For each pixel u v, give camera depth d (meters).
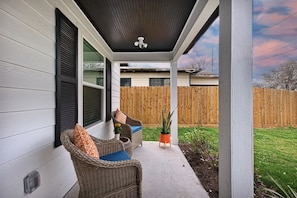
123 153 2.41
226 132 1.58
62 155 2.31
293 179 2.38
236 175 1.48
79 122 2.91
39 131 1.84
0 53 1.37
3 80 1.39
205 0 2.15
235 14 1.51
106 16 3.05
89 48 3.48
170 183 2.71
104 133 4.54
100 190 1.74
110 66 5.09
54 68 2.12
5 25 1.41
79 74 2.89
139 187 1.91
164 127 4.75
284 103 4.13
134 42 4.43
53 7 2.10
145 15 3.00
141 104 7.34
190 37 3.21
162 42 4.43
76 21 2.74
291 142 3.59
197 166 3.39
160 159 3.79
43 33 1.91
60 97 2.21
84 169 1.67
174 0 2.54
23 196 1.59
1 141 1.37
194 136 4.54
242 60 1.50
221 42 1.69
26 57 1.65
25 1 1.63
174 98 5.13
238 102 1.50
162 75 9.18
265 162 2.84
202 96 6.98
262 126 4.59
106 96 4.67
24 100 1.62
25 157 1.63
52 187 2.07
